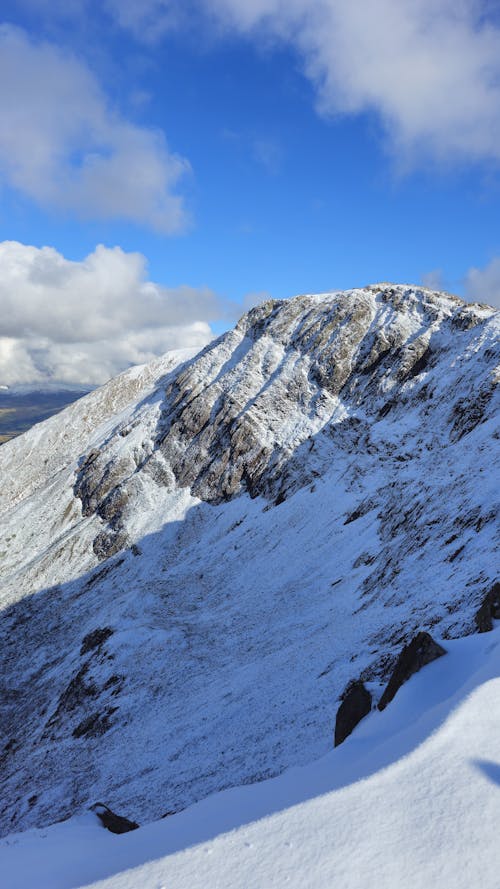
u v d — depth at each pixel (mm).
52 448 126250
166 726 37500
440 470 59188
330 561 61438
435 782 8984
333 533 67688
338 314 109000
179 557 78625
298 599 55781
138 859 9156
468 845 7664
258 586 63812
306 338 108312
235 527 81125
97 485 99250
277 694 34812
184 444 99562
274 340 113000
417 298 106875
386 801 8805
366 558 55500
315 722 28672
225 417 98375
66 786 35250
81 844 11312
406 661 15703
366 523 64750
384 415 89188
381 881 7332
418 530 48219
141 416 112250
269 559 69250
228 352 118188
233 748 30297
